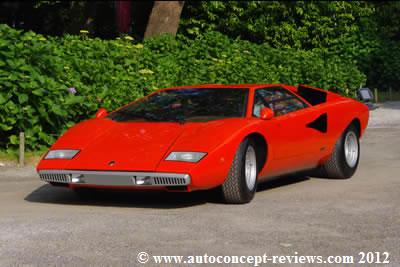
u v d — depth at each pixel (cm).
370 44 2775
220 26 2581
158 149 762
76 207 793
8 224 697
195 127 798
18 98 1162
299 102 930
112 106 1330
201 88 901
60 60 1327
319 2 2659
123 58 1537
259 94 873
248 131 795
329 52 2639
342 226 686
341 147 988
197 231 664
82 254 584
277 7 2561
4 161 1147
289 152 880
